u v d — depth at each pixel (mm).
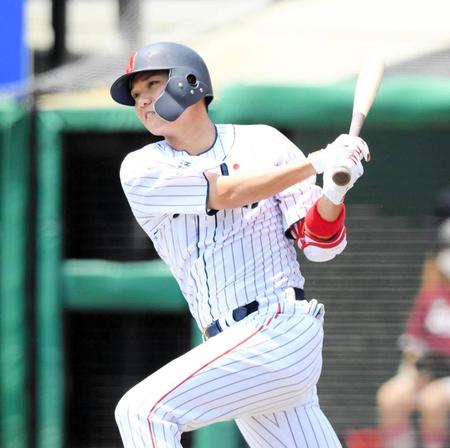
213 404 11406
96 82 18812
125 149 18828
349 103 18266
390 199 18594
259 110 18266
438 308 18547
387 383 18641
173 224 11875
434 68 18875
